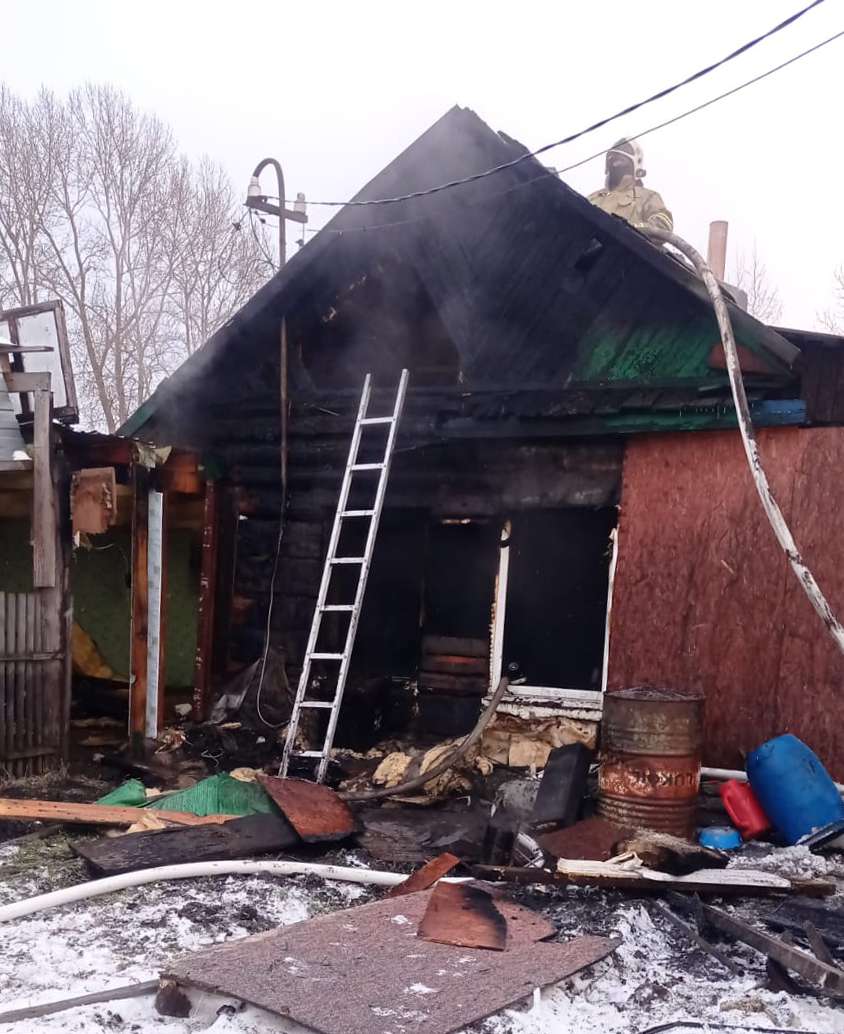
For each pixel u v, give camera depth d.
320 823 5.52
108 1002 3.48
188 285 24.72
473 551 7.18
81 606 10.52
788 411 5.96
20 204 23.06
